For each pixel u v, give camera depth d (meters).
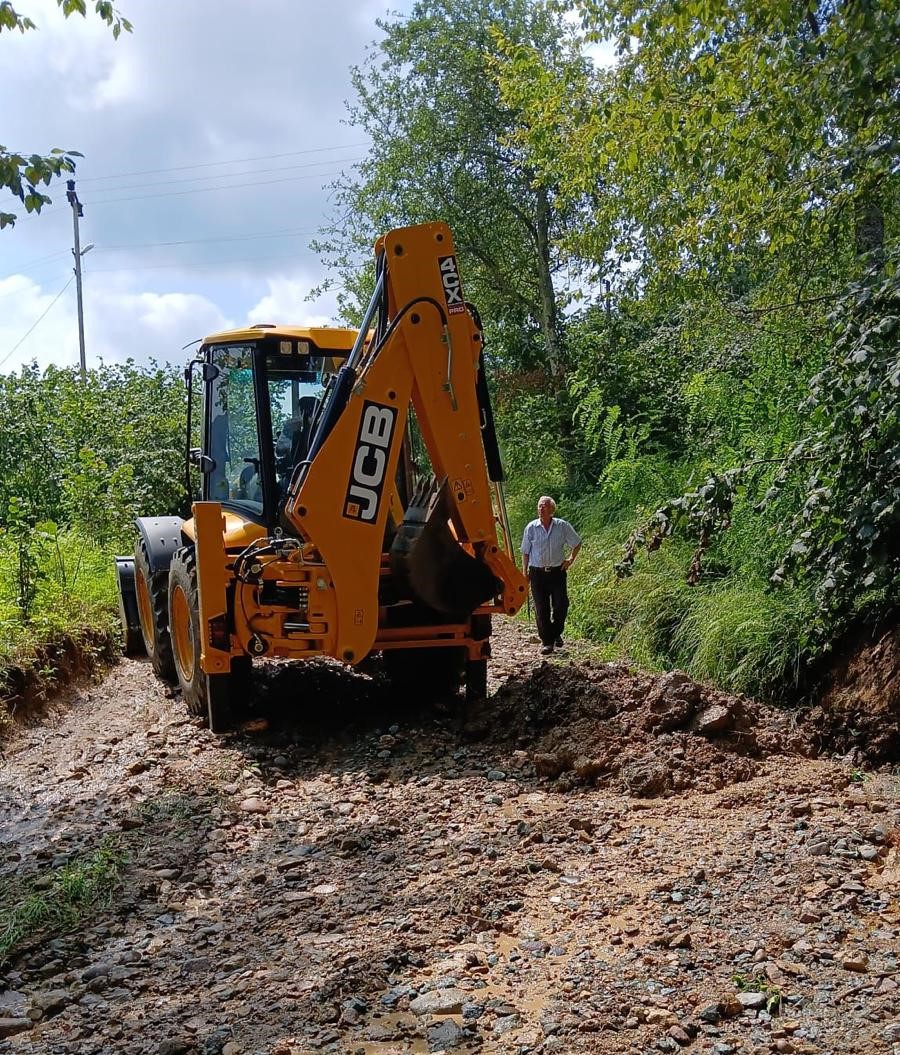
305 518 6.56
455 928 4.23
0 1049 3.58
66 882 4.87
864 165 6.64
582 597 10.84
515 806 5.64
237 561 6.91
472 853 5.03
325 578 6.63
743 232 8.49
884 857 4.60
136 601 10.07
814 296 9.19
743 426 10.41
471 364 6.72
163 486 16.39
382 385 6.62
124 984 4.00
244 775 6.35
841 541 6.36
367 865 4.99
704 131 7.73
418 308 6.62
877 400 6.01
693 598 9.02
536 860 4.86
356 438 6.60
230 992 3.83
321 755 6.77
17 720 7.83
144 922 4.56
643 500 12.89
